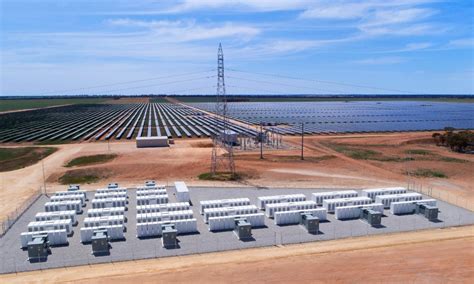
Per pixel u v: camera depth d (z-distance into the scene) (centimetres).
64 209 6606
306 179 8675
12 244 5353
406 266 4569
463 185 8206
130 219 6288
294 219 6078
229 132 13012
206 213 6078
